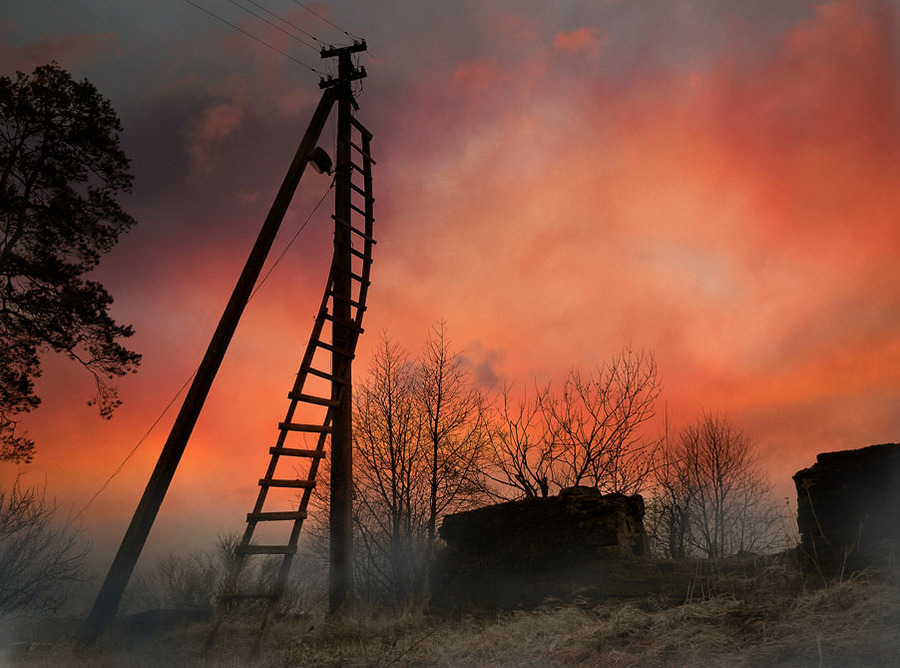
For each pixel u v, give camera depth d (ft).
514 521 36.70
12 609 43.19
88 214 73.56
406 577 64.54
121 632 37.58
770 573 26.99
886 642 18.11
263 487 35.40
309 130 48.93
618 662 21.83
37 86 72.23
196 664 30.32
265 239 45.91
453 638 29.81
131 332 73.41
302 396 38.88
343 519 45.70
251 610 37.78
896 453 24.75
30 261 69.92
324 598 49.96
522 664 23.97
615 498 34.06
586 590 31.40
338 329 46.83
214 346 43.19
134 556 38.27
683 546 83.15
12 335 68.95
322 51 54.03
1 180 69.31
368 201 51.13
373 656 28.81
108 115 75.15
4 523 45.03
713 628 22.93
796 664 18.37
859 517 25.12
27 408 67.05
